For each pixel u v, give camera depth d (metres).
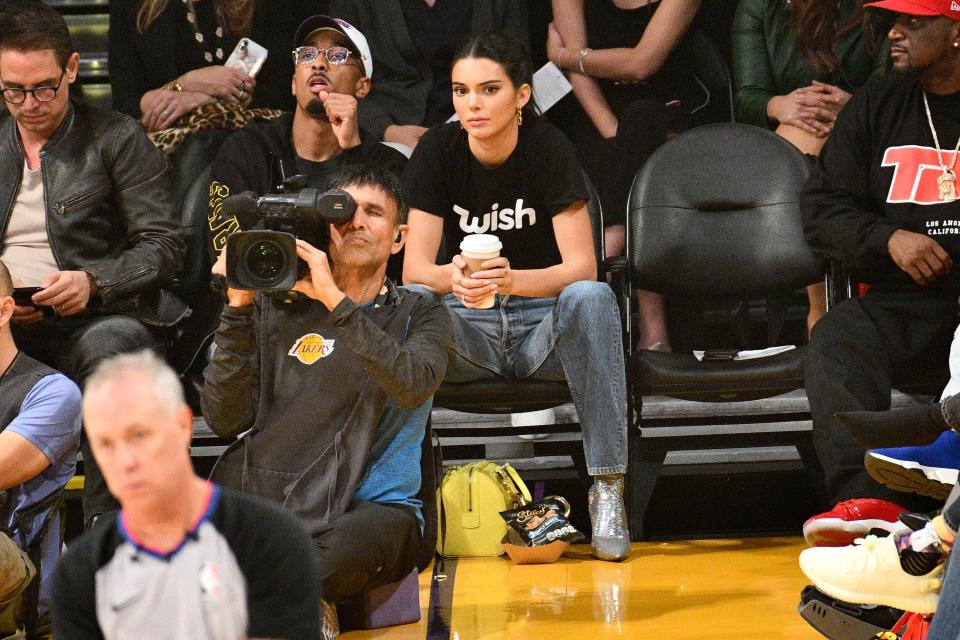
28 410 10.44
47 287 12.51
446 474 13.35
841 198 13.77
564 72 17.41
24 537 10.48
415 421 10.24
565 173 13.41
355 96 15.29
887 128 13.61
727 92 17.25
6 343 10.73
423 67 17.14
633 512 13.70
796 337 17.14
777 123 17.03
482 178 13.62
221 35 17.14
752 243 14.70
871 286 13.60
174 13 17.03
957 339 10.88
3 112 14.30
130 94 17.11
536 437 15.41
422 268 13.27
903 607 8.71
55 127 13.44
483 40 13.13
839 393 12.62
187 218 15.23
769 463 15.09
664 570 12.23
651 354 13.70
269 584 5.27
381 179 10.24
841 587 8.85
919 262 12.84
